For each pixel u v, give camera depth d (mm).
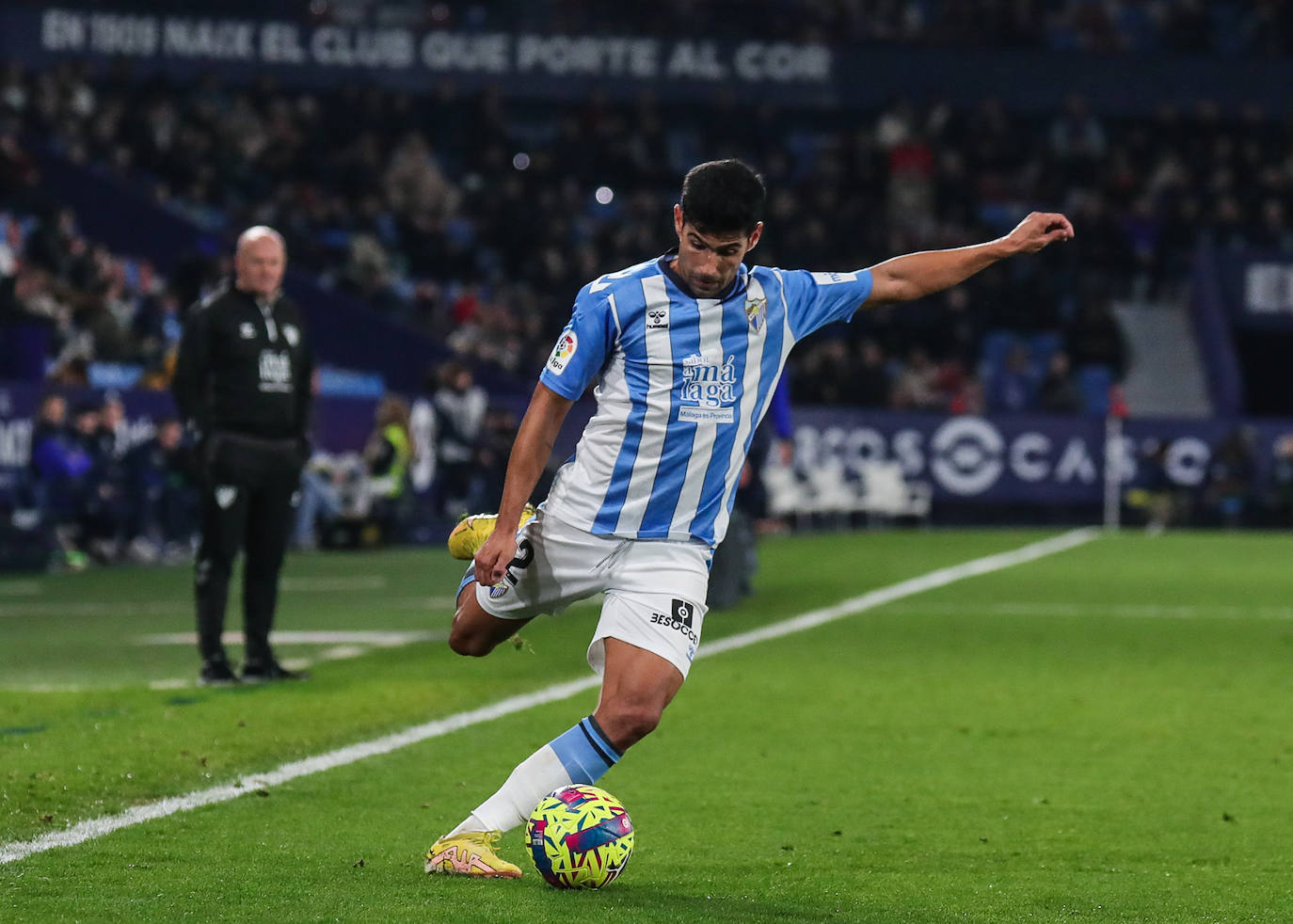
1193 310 107812
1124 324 107875
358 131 104250
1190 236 109875
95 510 62000
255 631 32031
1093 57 116688
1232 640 40844
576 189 105188
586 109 108562
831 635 41000
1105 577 59344
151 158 95188
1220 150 113875
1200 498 92438
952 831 20297
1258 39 119375
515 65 111188
